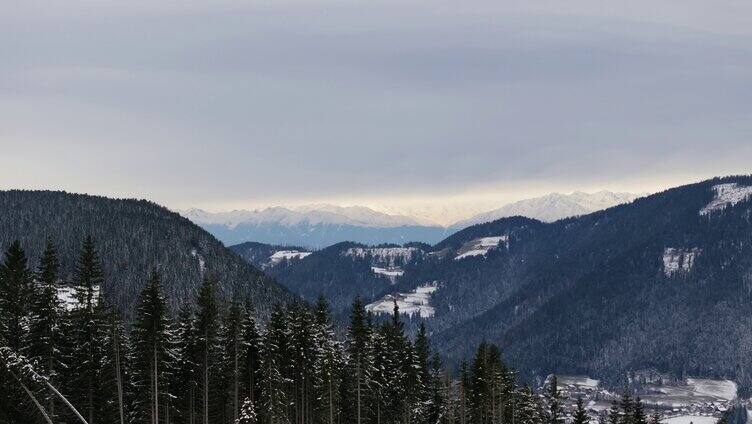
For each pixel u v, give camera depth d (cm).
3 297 5694
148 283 6744
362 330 8606
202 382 7288
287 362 8019
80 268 6781
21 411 2911
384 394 9238
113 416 6444
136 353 6681
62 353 6053
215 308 7325
